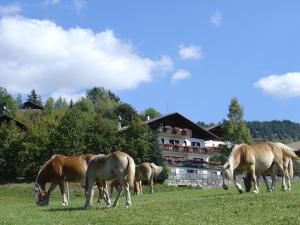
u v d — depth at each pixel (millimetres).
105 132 66375
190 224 15414
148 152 65250
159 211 17906
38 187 24375
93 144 65500
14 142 64375
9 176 64000
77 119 66188
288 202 18625
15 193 52312
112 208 19250
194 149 78562
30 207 23578
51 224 15945
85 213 18094
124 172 19094
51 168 24203
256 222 15609
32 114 118375
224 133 81438
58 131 64875
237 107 81125
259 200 19453
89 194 19844
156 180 61844
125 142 65250
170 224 15445
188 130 80000
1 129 65062
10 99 131625
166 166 64250
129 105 127688
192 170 74000
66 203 24250
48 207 22469
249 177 24406
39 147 63812
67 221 16438
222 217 16531
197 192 31828
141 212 17750
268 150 24016
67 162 24172
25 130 72750
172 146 76312
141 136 65750
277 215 16484
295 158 25188
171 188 58875
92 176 19812
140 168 39906
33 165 63531
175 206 19047
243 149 23359
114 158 19188
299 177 71062
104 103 165000
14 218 17609
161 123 79062
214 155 79750
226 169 22828
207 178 66000
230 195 22609
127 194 19172
